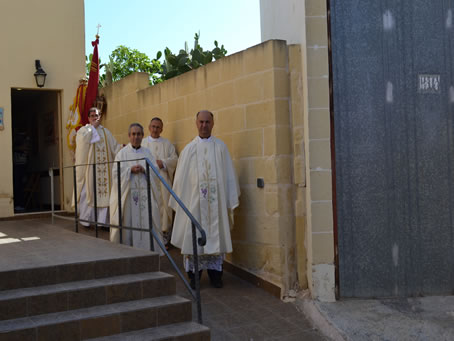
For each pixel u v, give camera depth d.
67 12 9.39
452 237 5.38
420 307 4.96
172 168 7.33
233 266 6.38
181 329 4.12
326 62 5.19
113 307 4.16
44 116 10.41
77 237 6.23
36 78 8.89
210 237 5.61
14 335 3.59
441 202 5.36
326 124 5.18
